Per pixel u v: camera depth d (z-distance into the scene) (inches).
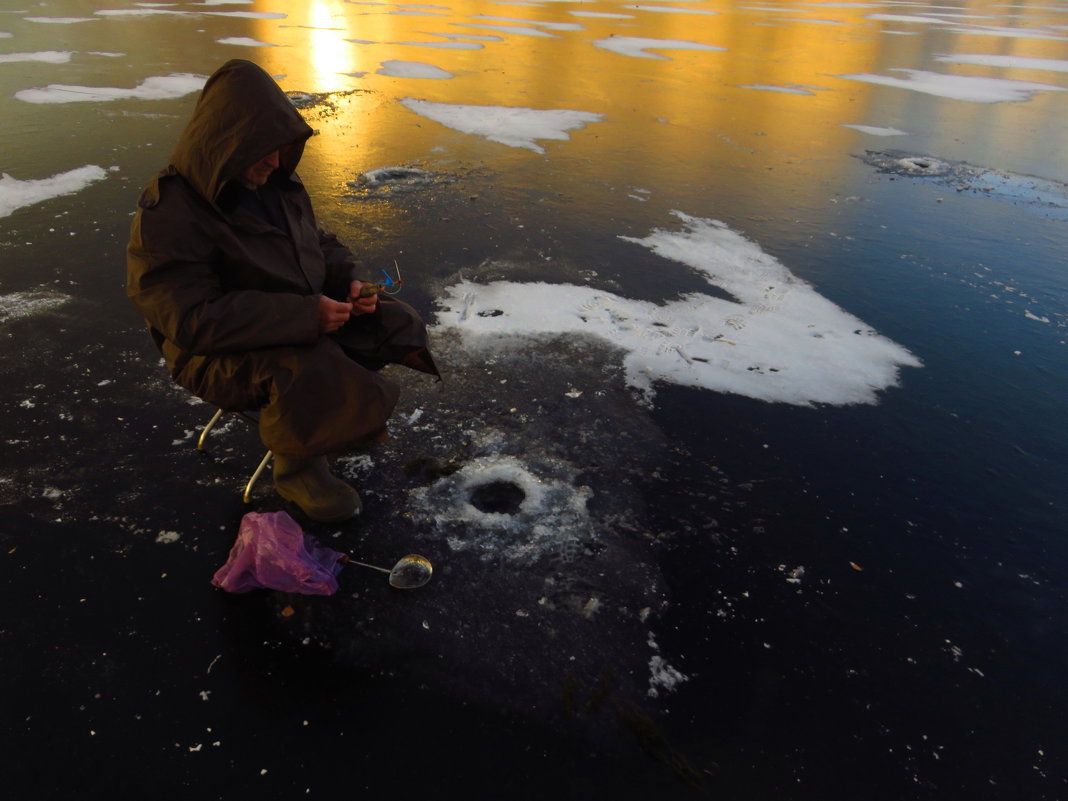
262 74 77.2
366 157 251.4
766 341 156.1
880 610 95.0
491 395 129.6
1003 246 214.8
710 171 268.7
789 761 76.3
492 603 90.4
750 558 100.8
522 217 212.5
